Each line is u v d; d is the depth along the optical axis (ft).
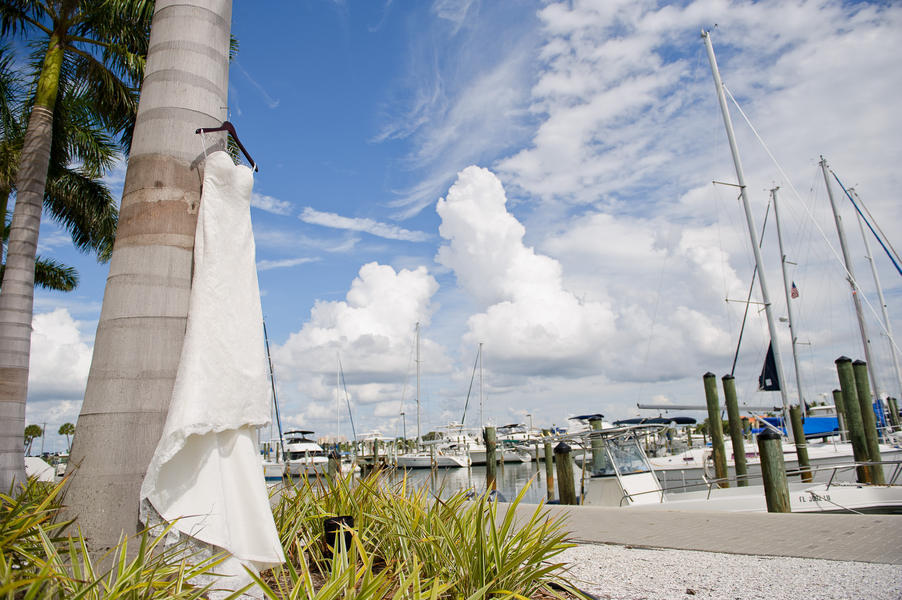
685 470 57.11
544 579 12.37
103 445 10.46
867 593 12.55
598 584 14.46
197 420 10.16
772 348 56.59
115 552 9.79
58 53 32.14
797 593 12.92
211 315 11.15
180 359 11.05
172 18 13.12
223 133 13.39
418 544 12.52
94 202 43.55
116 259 11.79
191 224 12.14
